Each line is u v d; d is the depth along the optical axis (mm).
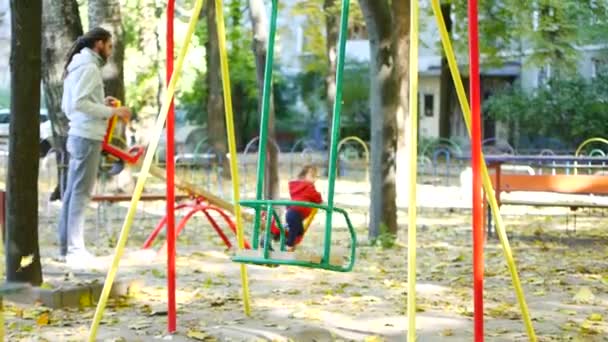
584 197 19641
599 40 33500
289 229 12289
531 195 20547
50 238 14500
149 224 16984
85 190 11492
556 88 37469
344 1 6617
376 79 14117
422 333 7785
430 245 14203
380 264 12055
